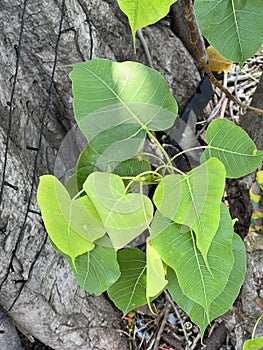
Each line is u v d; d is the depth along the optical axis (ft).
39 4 3.35
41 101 3.70
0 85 3.34
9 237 3.19
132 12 1.32
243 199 4.27
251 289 3.72
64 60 3.61
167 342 4.32
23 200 3.25
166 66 4.34
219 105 4.67
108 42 3.98
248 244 3.75
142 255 1.87
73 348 4.09
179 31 4.39
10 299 3.46
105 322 4.16
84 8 3.74
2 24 3.38
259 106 4.01
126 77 1.63
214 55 4.42
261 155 1.77
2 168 3.09
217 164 1.54
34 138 3.62
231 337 4.12
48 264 3.55
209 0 1.50
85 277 1.69
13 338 4.06
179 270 1.60
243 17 1.51
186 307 1.80
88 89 1.62
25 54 3.51
